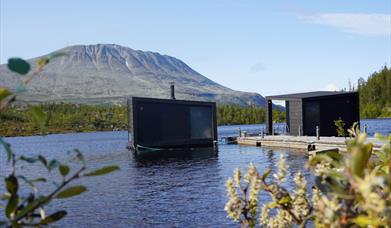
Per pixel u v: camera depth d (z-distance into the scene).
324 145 31.70
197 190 19.78
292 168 19.30
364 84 129.38
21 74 1.19
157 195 19.14
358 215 1.29
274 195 1.79
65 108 130.50
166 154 38.72
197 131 45.22
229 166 27.83
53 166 1.38
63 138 88.62
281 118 72.69
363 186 1.12
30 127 106.25
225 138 49.59
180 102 44.62
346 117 40.47
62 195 1.35
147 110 43.62
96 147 53.81
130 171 28.08
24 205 1.38
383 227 1.32
